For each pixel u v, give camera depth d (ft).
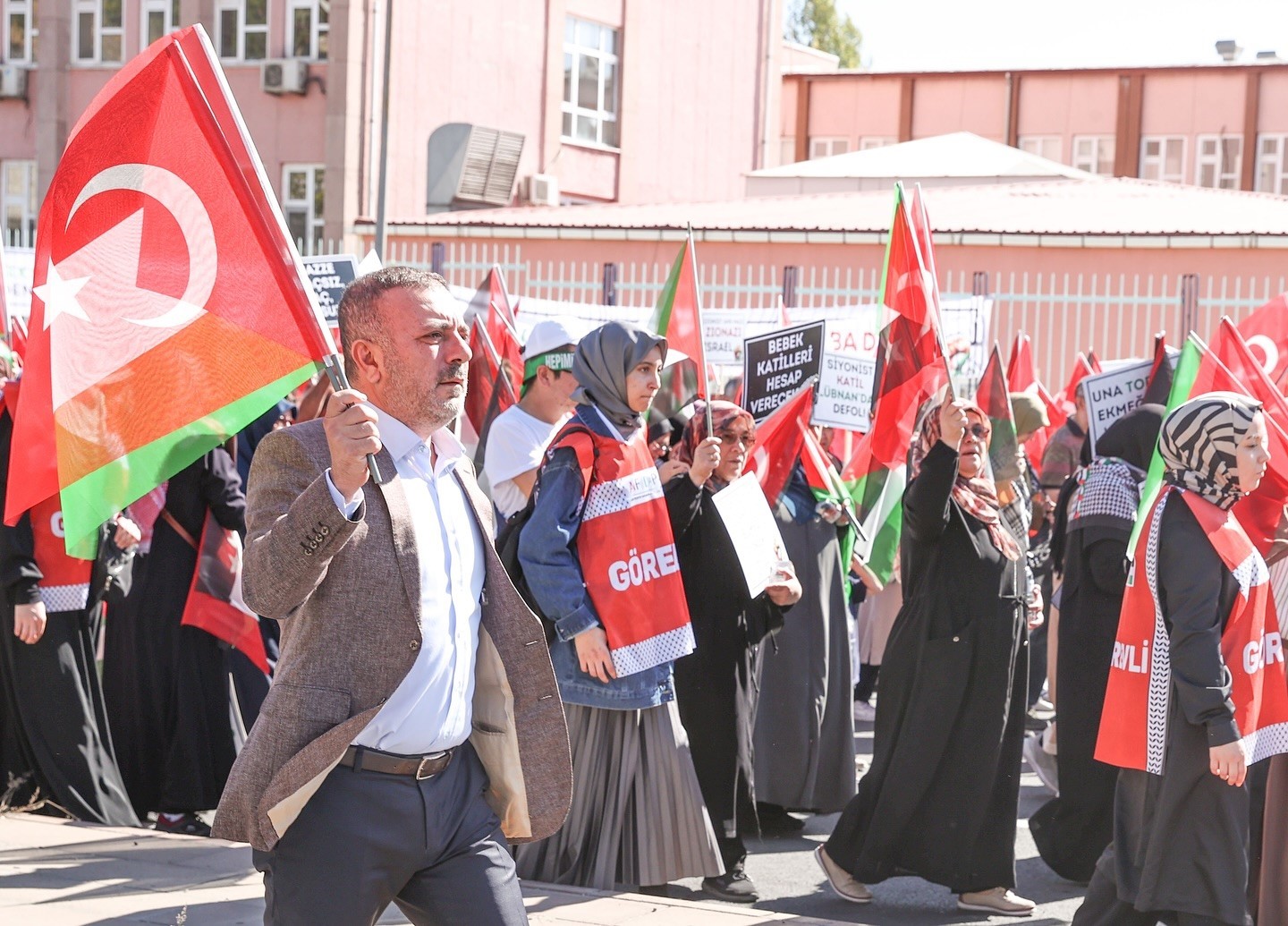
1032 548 29.68
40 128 80.74
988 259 61.52
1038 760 24.16
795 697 22.13
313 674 9.60
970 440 18.51
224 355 10.16
